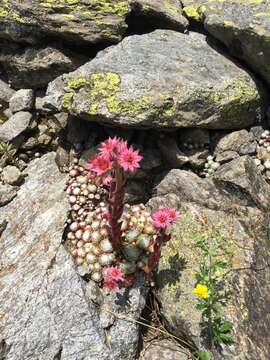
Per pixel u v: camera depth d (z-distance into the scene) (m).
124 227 0.31
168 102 0.31
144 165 0.33
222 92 0.32
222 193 0.32
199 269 0.29
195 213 0.31
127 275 0.30
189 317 0.28
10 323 0.28
